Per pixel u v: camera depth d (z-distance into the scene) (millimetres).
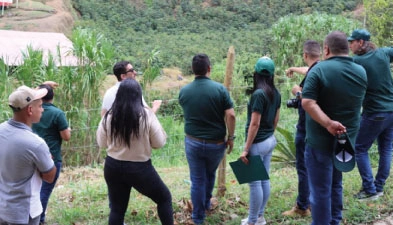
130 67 4516
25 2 26266
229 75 5172
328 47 3719
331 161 3760
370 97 4758
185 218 4758
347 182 5477
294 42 14773
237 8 32344
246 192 5457
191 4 32750
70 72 8250
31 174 3238
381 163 4977
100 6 30328
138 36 26859
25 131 3199
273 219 4656
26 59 8297
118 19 29031
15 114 3199
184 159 8531
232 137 4473
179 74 20359
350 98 3641
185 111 4426
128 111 3707
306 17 16125
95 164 8180
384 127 4824
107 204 5379
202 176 4492
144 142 3783
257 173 4219
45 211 4699
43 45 15859
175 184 6160
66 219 4859
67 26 25828
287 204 5012
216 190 5613
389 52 4824
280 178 6047
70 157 8102
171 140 9062
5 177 3219
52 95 4500
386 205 4781
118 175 3844
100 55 8656
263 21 30656
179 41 26047
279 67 14117
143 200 5355
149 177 3852
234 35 27953
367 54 4758
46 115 4426
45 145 3242
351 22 16578
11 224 3230
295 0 32031
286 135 6906
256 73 4242
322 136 3709
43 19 24703
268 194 4449
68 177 7242
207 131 4344
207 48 24516
